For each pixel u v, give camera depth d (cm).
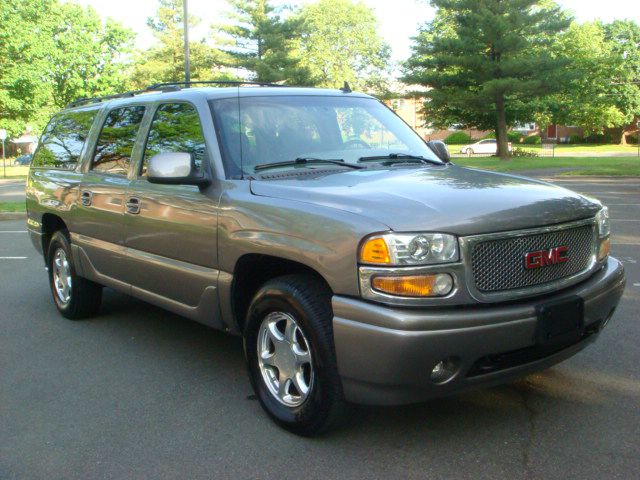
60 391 461
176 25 6259
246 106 465
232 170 427
